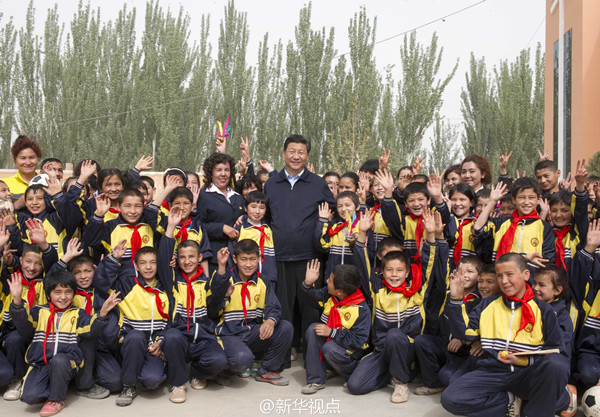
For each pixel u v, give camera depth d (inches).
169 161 888.9
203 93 937.5
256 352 208.5
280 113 920.3
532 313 164.7
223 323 206.2
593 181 219.6
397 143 848.3
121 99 957.2
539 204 210.2
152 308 193.0
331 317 199.0
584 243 198.4
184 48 950.4
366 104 833.5
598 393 164.9
